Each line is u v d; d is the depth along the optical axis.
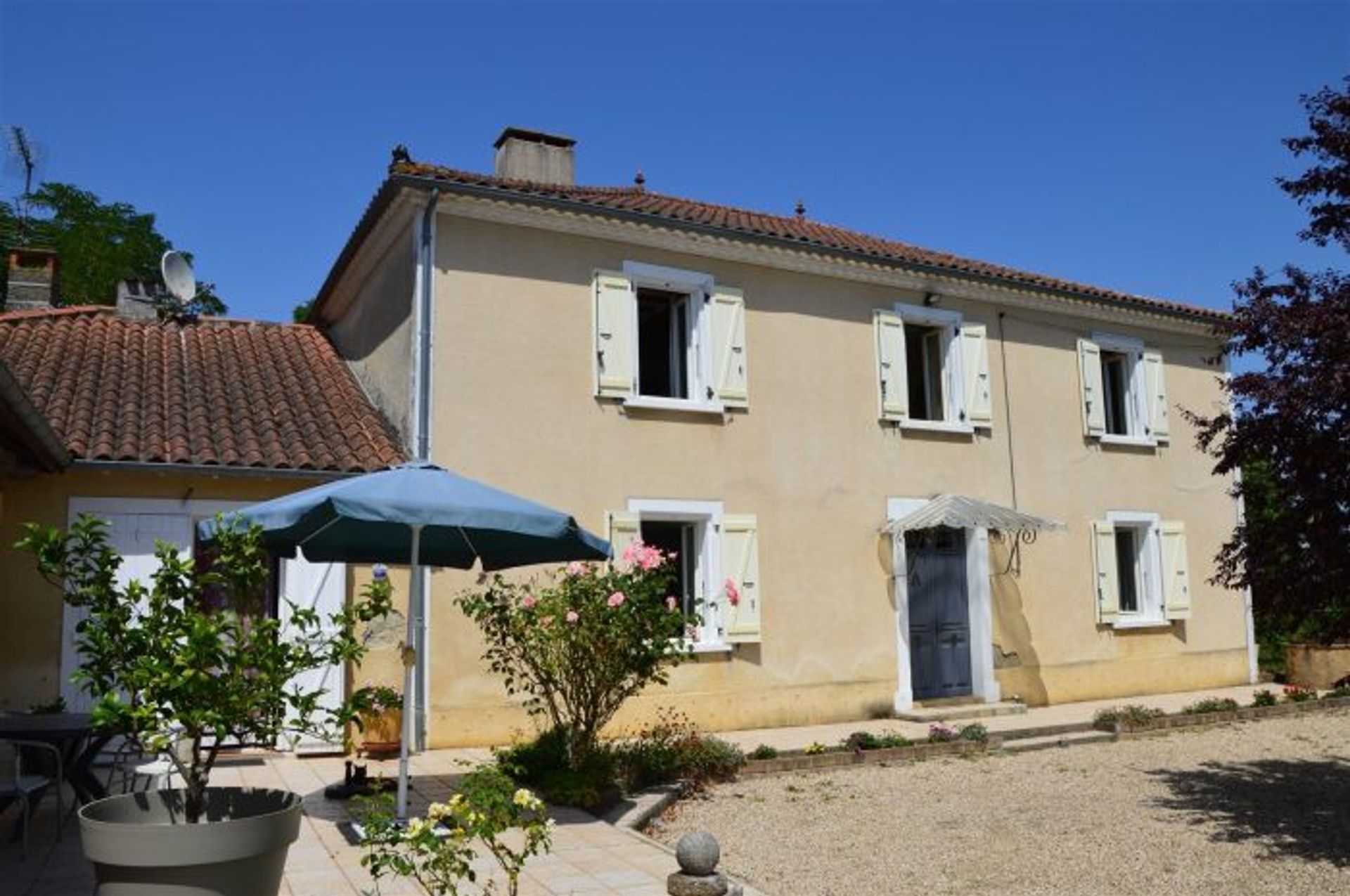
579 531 7.34
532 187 11.75
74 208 27.58
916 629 13.80
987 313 15.00
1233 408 7.85
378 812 4.96
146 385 11.56
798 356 13.30
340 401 12.09
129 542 9.69
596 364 11.86
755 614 12.34
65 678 9.34
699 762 9.59
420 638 10.46
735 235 12.51
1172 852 7.37
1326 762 10.71
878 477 13.66
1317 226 7.70
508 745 10.73
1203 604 16.44
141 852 4.04
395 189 10.91
